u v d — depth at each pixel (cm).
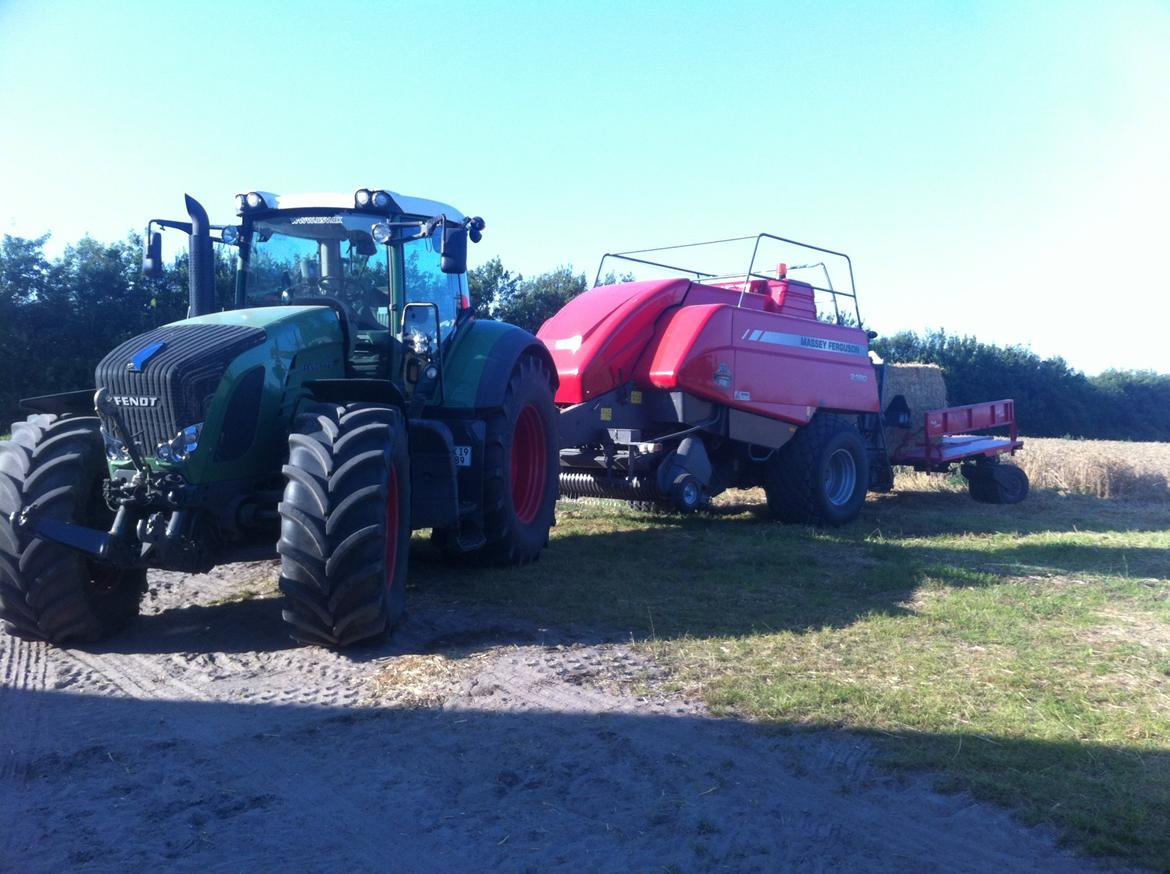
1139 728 416
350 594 500
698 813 343
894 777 371
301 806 349
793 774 375
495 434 717
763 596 666
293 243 676
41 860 309
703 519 1062
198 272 660
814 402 1070
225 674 494
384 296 661
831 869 307
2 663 514
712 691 461
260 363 546
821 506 1032
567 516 1068
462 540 685
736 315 995
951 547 890
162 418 501
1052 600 657
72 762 384
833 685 469
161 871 304
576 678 482
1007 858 314
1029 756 386
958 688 468
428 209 694
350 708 446
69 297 2467
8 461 525
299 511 497
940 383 1445
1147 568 792
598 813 344
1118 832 324
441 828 334
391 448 525
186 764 384
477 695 459
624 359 961
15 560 512
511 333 762
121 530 511
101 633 545
